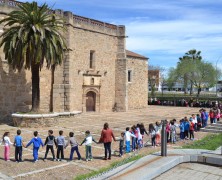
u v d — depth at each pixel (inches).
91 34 1343.5
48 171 437.1
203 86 2600.9
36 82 911.7
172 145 657.6
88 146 502.0
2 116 1010.1
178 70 2645.2
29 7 862.5
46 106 1160.2
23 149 589.3
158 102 2132.1
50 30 855.1
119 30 1489.9
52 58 854.5
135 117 1232.8
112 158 526.0
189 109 1728.6
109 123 1018.1
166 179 403.9
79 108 1299.2
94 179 368.5
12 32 856.3
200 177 414.9
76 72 1264.8
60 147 501.7
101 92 1412.4
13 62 862.5
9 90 1027.9
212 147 588.1
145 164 434.6
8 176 404.2
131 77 1600.6
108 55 1446.9
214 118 947.3
